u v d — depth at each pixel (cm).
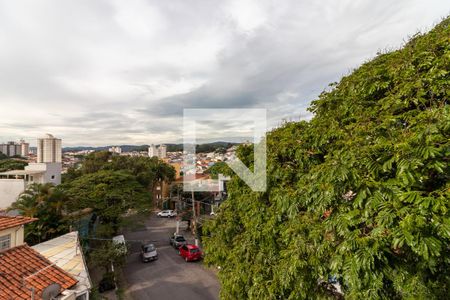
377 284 233
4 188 1805
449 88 249
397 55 324
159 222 2575
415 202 208
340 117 375
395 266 246
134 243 1869
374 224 250
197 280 1202
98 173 1852
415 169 223
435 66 261
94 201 1595
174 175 3259
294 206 364
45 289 500
